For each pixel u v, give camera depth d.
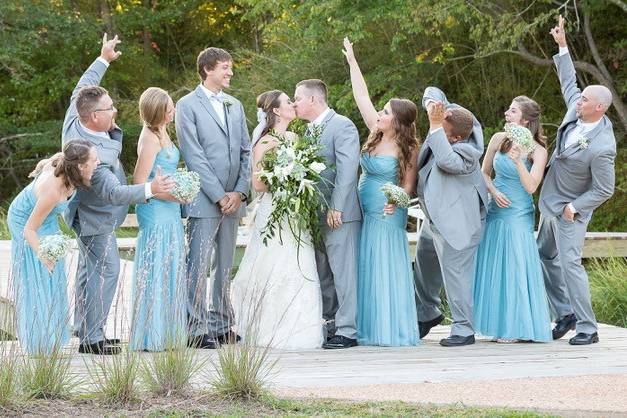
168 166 7.42
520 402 5.64
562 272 8.06
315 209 7.75
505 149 8.13
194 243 7.50
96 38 26.66
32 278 6.88
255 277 7.82
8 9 24.30
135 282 7.29
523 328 8.02
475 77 22.42
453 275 7.95
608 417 5.41
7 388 5.34
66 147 6.68
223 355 5.94
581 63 19.94
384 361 7.07
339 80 22.80
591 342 7.97
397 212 8.01
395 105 7.95
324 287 8.14
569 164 7.93
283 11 20.94
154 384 5.73
